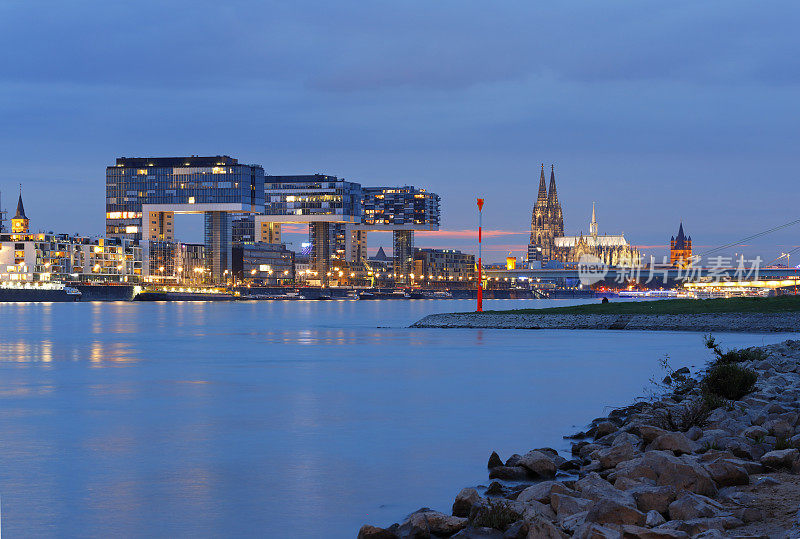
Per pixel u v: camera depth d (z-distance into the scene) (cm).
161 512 2270
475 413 4100
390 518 2214
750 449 2503
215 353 8388
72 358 7800
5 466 2858
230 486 2564
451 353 8100
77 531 2098
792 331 11569
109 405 4428
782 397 3694
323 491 2500
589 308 14212
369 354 8062
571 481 2314
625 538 1606
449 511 2262
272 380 5706
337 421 3853
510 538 1791
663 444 2578
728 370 4000
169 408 4306
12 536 2055
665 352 8038
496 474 2627
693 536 1647
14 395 4878
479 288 15062
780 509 1872
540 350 8400
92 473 2748
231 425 3731
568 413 4084
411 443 3281
